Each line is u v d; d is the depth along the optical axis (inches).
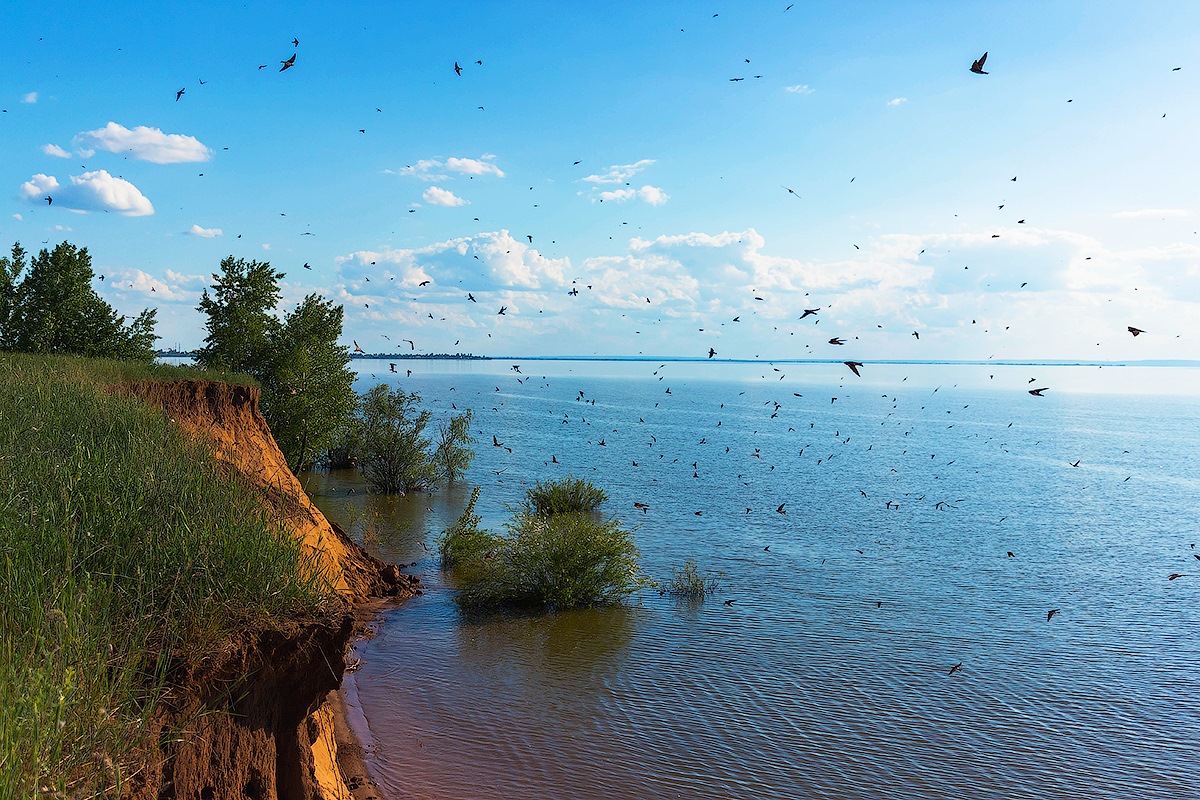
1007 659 792.9
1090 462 3026.6
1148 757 583.2
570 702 643.5
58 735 188.5
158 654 265.0
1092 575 1189.7
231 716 283.1
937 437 4101.9
